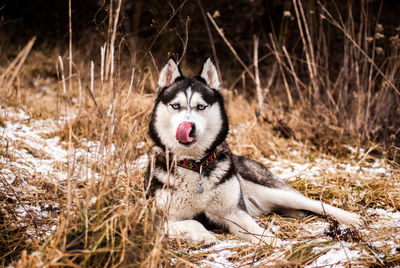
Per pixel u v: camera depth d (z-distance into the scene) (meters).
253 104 7.37
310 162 5.16
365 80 6.43
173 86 3.38
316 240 2.83
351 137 5.96
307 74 7.61
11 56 9.22
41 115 6.25
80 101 2.83
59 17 10.94
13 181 3.51
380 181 4.25
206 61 3.55
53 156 4.58
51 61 9.26
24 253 2.16
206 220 3.41
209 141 3.29
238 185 3.36
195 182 3.20
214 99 3.39
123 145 2.96
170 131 3.26
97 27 3.19
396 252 2.50
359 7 8.65
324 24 7.92
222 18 11.76
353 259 2.42
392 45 6.26
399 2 10.16
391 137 5.34
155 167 3.33
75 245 2.34
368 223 3.27
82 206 2.71
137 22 8.22
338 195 3.94
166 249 2.47
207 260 2.63
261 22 10.73
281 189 3.79
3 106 5.84
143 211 2.45
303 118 6.39
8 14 10.92
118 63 3.13
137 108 4.89
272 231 3.23
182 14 3.94
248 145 5.54
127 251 2.31
